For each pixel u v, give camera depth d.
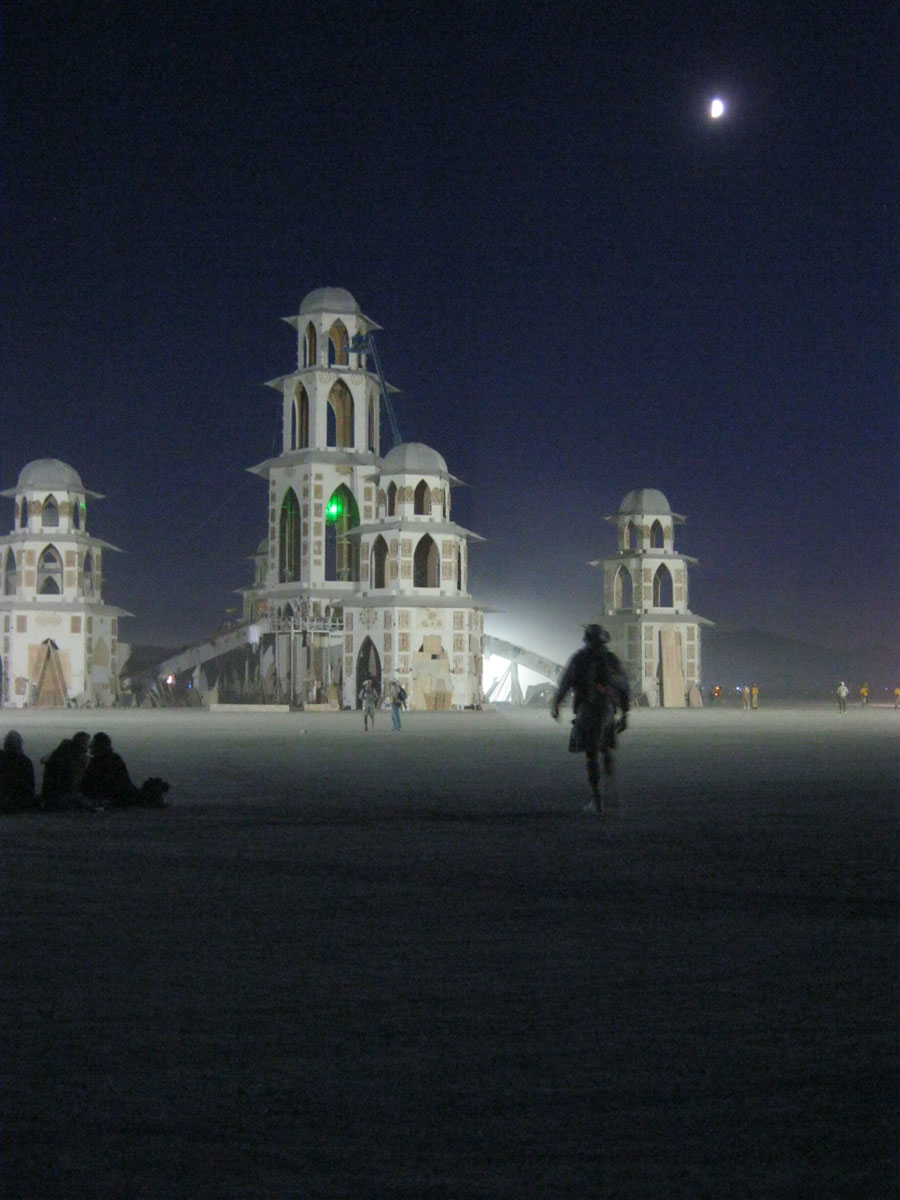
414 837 17.56
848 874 14.34
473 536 92.06
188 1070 7.36
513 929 11.27
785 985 9.28
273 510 101.00
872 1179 5.87
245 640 105.25
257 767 31.50
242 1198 5.67
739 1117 6.62
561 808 21.50
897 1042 7.90
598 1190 5.75
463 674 88.62
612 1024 8.28
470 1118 6.60
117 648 103.62
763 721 67.56
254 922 11.60
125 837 17.53
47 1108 6.76
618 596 107.88
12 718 68.94
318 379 99.56
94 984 9.34
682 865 14.99
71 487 99.38
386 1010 8.62
